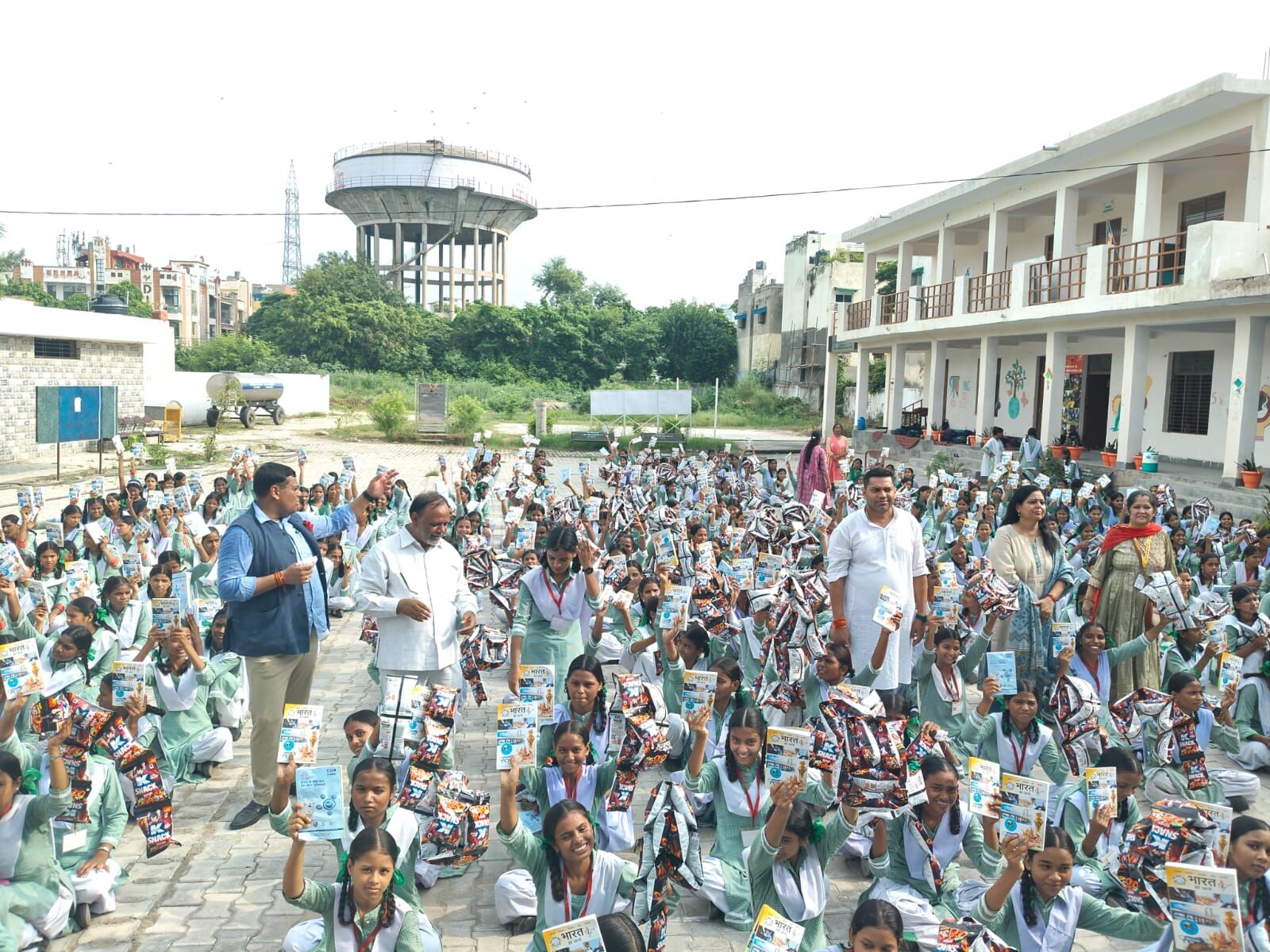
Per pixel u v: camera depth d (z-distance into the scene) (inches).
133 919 206.1
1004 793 167.8
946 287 1016.2
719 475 699.4
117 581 301.0
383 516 525.3
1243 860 169.3
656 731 202.4
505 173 2474.2
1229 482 664.4
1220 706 281.6
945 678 275.0
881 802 180.2
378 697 359.9
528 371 2365.9
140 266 3107.8
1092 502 565.6
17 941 184.1
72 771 193.5
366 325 2324.1
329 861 234.4
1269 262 640.4
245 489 588.4
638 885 172.6
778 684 260.5
